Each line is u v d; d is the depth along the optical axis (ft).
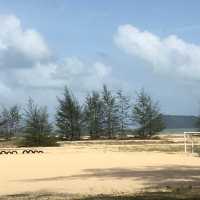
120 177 72.69
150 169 85.10
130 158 114.52
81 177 74.08
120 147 167.94
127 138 233.96
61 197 53.83
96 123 241.55
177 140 205.46
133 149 156.35
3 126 253.03
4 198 54.19
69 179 71.87
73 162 105.09
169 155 125.39
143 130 239.71
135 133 242.37
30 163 105.19
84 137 246.27
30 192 58.90
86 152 144.36
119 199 49.55
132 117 241.96
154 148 157.69
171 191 55.57
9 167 95.45
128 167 89.92
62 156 126.82
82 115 237.86
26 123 203.41
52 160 112.88
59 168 91.04
